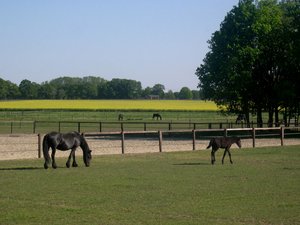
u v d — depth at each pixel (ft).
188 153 90.33
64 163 74.23
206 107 367.66
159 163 74.13
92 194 47.67
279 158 81.35
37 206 42.32
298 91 158.51
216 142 72.74
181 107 367.45
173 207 41.73
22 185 53.16
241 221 36.94
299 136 143.74
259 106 173.27
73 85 619.67
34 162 75.41
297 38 158.10
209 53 179.83
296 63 158.40
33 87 593.42
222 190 49.73
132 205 42.57
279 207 41.65
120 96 616.80
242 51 160.45
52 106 368.27
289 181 55.67
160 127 188.55
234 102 174.19
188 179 57.21
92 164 72.95
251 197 46.03
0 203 43.62
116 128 181.06
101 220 37.27
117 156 84.84
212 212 39.83
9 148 100.37
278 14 173.68
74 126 192.54
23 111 315.37
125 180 56.44
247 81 160.04
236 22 171.63
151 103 420.36
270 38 164.55
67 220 37.29
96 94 612.70
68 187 51.72
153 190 49.78
